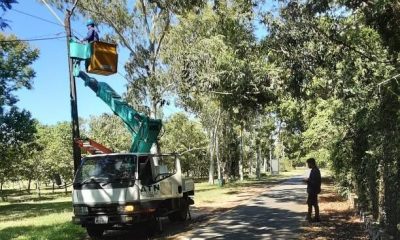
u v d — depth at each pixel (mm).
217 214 18797
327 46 11477
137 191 13086
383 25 8617
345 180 18688
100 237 14055
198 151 68875
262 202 23062
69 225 16016
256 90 22438
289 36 11484
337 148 15172
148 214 13266
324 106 17500
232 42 19734
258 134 61094
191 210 20969
